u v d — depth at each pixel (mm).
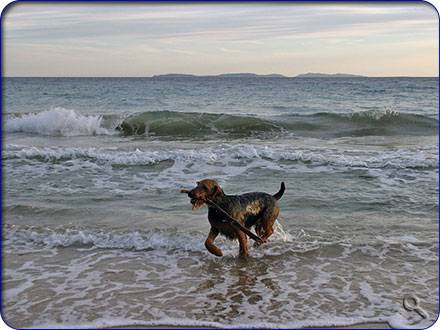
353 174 10086
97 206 7836
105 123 18344
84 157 11648
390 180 9594
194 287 4961
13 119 18188
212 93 42375
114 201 8188
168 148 13312
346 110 25328
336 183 9359
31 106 27984
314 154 11672
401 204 7934
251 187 9062
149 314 4332
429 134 17047
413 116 19719
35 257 5785
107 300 4633
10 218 7191
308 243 6188
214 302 4594
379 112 19688
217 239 6465
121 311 4395
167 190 8961
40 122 17969
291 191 8750
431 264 5488
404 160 10883
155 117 19047
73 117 17953
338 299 4648
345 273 5285
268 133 17312
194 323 4145
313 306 4500
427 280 5070
